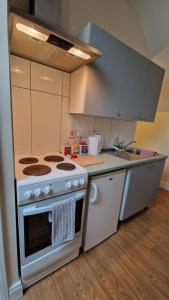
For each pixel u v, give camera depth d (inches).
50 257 44.3
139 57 60.9
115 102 58.6
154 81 72.7
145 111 75.0
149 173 73.1
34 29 32.0
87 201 49.2
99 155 68.8
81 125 66.4
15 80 46.7
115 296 43.9
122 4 66.3
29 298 41.6
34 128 54.0
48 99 54.6
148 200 81.9
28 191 34.2
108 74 52.6
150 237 68.4
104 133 77.0
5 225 34.2
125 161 60.9
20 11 27.6
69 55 42.9
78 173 42.3
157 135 125.0
